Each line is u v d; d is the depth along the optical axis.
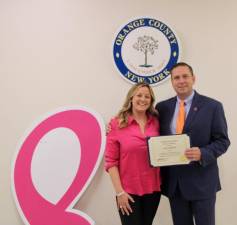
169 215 2.45
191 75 1.89
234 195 2.46
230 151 2.45
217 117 1.84
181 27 2.43
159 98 2.43
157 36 2.41
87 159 2.39
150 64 2.41
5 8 2.41
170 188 1.93
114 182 1.89
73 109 2.41
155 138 1.85
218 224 2.46
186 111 1.90
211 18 2.43
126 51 2.40
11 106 2.43
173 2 2.42
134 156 1.87
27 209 2.37
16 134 2.43
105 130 2.39
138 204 1.90
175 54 2.41
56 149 2.40
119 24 2.41
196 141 1.85
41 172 2.39
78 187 2.38
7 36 2.42
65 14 2.42
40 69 2.42
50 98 2.43
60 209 2.37
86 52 2.42
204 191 1.85
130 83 2.42
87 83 2.42
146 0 2.41
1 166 2.44
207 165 1.87
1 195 2.44
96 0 2.41
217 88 2.44
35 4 2.42
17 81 2.42
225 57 2.44
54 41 2.42
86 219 2.34
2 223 2.44
